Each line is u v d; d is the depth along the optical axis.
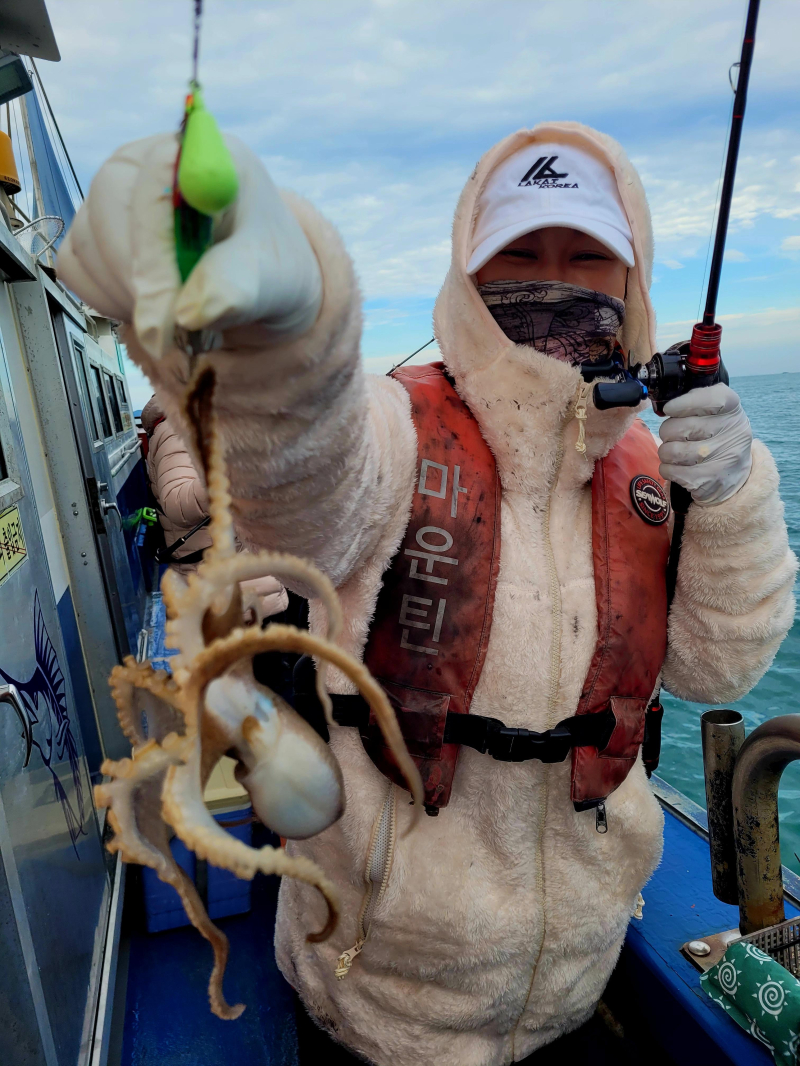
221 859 0.39
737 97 0.91
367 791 1.07
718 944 1.42
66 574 2.27
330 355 0.61
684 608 1.15
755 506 1.04
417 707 1.01
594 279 1.08
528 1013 1.21
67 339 2.47
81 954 1.45
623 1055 1.42
